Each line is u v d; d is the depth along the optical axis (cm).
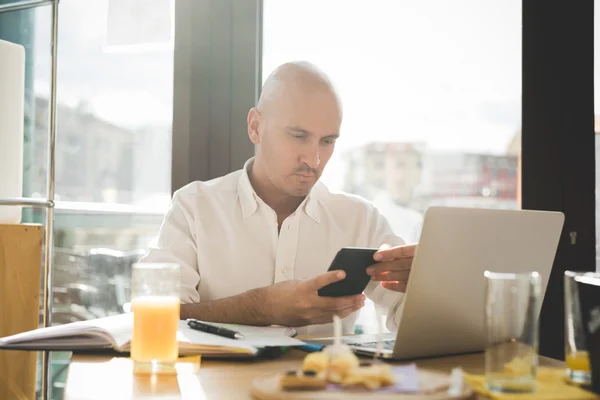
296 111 190
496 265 122
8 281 178
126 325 123
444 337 122
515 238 124
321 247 196
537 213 127
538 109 211
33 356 182
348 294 139
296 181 191
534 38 212
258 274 191
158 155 234
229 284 189
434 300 115
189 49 228
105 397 90
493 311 92
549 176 210
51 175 187
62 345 116
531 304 92
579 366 98
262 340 121
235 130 229
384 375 87
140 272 106
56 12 190
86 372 105
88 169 236
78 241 235
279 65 213
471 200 220
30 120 236
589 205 209
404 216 226
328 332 188
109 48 234
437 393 84
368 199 228
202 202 195
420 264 111
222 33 229
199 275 189
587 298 96
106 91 235
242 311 152
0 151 177
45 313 185
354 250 130
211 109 230
